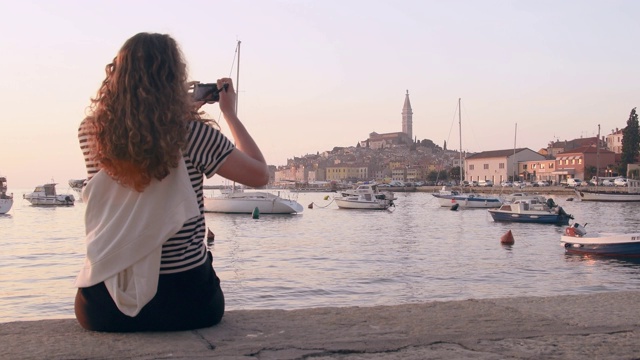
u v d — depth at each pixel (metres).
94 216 3.39
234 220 57.03
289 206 63.22
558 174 137.75
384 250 33.03
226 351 3.21
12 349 3.19
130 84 3.13
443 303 4.47
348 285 20.95
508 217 54.59
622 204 85.19
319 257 29.80
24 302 17.44
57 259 29.05
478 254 30.89
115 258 3.32
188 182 3.34
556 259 28.42
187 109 3.26
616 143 157.38
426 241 38.19
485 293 19.61
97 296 3.42
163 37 3.26
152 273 3.35
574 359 3.20
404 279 22.41
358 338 3.50
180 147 3.21
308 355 3.19
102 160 3.19
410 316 4.04
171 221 3.30
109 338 3.39
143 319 3.43
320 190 196.50
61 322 3.74
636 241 27.75
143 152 3.11
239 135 3.61
